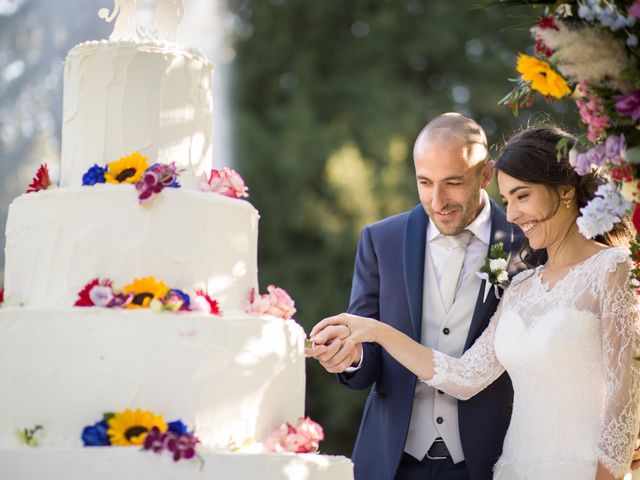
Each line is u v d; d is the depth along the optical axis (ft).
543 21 12.92
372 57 51.39
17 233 13.93
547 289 14.61
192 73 14.42
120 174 13.73
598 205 13.28
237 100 51.72
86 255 13.39
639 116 12.43
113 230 13.37
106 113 14.14
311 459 13.07
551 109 49.29
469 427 15.74
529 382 14.35
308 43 51.98
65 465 12.19
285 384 13.88
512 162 14.37
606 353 13.71
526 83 14.90
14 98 48.47
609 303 13.78
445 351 16.16
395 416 16.03
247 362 13.25
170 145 14.23
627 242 14.62
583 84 13.04
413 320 16.21
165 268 13.39
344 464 13.50
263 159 48.19
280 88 51.93
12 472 12.22
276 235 47.34
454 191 15.71
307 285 46.96
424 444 16.02
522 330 14.51
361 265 17.19
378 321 15.76
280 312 14.15
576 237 14.57
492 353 15.42
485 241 16.37
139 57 14.12
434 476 15.90
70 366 12.72
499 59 51.21
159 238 13.38
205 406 12.91
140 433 12.50
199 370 12.87
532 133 14.57
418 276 16.40
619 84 12.72
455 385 15.37
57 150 49.06
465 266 16.34
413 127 48.98
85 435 12.48
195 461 12.32
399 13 51.62
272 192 47.73
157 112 14.15
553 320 14.12
